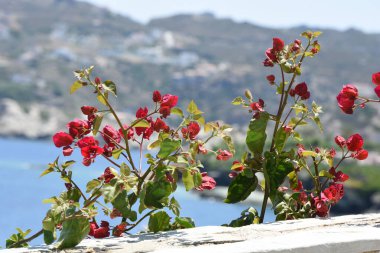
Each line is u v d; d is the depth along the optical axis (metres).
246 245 2.63
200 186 3.45
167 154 3.20
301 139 3.74
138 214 3.32
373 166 72.75
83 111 3.30
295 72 3.71
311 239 2.74
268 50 3.75
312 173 3.91
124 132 3.30
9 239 3.48
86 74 3.20
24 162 157.62
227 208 73.62
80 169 119.62
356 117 195.75
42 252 2.67
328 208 3.75
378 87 3.62
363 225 3.24
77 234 2.78
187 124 3.39
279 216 3.77
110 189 3.02
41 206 76.25
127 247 2.76
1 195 86.25
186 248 2.58
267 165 3.75
